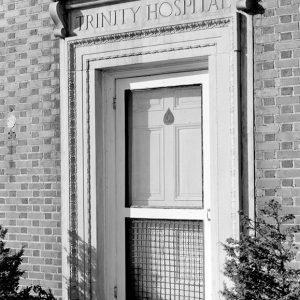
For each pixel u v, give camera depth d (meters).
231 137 5.68
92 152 6.42
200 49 5.89
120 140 6.54
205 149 6.12
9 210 6.89
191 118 6.27
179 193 6.29
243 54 5.66
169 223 6.30
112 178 6.54
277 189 5.48
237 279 4.89
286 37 5.49
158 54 6.11
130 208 6.46
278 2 5.53
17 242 6.83
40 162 6.71
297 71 5.45
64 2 6.54
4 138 6.93
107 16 6.37
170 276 6.28
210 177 5.91
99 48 6.39
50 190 6.66
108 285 6.50
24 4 6.84
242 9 5.63
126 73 6.50
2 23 6.97
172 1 6.04
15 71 6.88
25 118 6.81
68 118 6.50
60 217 6.60
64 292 6.50
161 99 6.41
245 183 5.62
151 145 6.44
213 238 5.77
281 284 4.82
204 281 6.09
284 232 5.15
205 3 5.87
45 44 6.71
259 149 5.57
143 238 6.42
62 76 6.57
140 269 6.42
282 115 5.48
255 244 4.91
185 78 6.25
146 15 6.16
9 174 6.90
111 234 6.52
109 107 6.57
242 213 5.31
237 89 5.64
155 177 6.41
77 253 6.44
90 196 6.41
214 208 5.76
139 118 6.50
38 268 6.71
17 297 6.02
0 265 5.98
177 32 6.00
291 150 5.44
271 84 5.54
